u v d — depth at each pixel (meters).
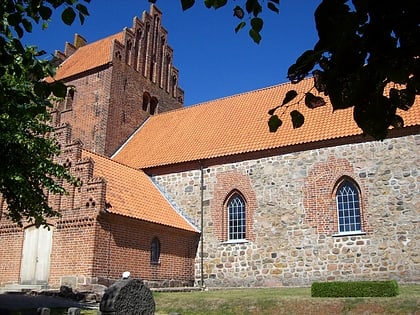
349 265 21.19
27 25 5.30
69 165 21.34
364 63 2.91
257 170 24.78
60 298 18.30
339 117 24.03
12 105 6.60
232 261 24.36
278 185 23.95
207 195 26.06
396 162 21.22
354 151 22.30
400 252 20.23
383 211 21.00
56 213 16.17
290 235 23.00
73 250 20.02
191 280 24.94
